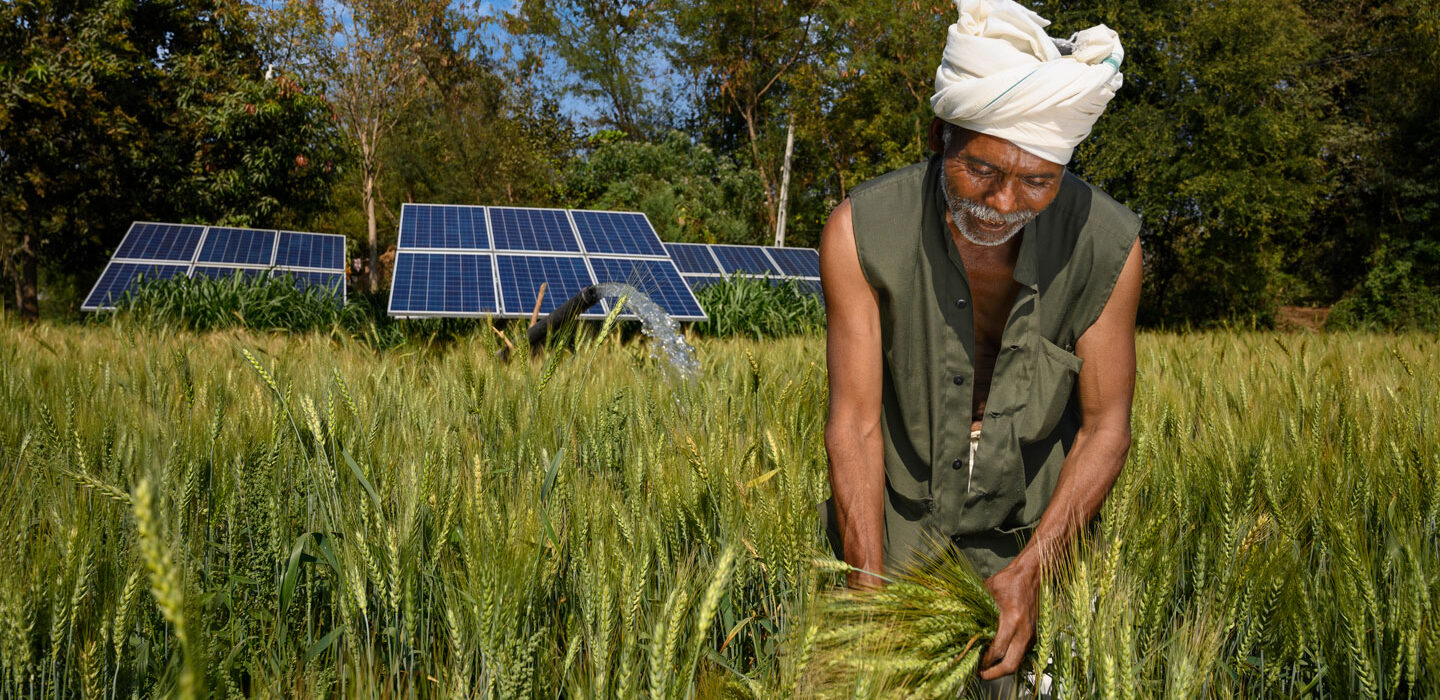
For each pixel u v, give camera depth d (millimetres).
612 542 1737
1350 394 2973
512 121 26438
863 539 1615
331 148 20125
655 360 4031
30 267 18219
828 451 1713
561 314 4734
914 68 22125
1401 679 1599
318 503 2170
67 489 1858
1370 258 20812
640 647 1474
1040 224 1663
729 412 3039
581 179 26203
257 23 19141
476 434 2770
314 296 12414
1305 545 2148
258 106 18172
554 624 1760
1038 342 1687
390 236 29500
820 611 1281
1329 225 24844
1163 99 19906
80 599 1474
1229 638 1806
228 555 1923
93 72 16766
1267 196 19094
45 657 1468
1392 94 20344
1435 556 1808
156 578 706
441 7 22453
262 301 11664
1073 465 1672
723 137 32031
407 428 2648
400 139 25188
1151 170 19375
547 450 2576
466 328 9570
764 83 28906
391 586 1577
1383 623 1643
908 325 1700
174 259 13492
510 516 1683
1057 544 1561
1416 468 2191
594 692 1292
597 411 2756
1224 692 1521
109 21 16812
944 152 1551
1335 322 21062
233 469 2010
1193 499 2295
